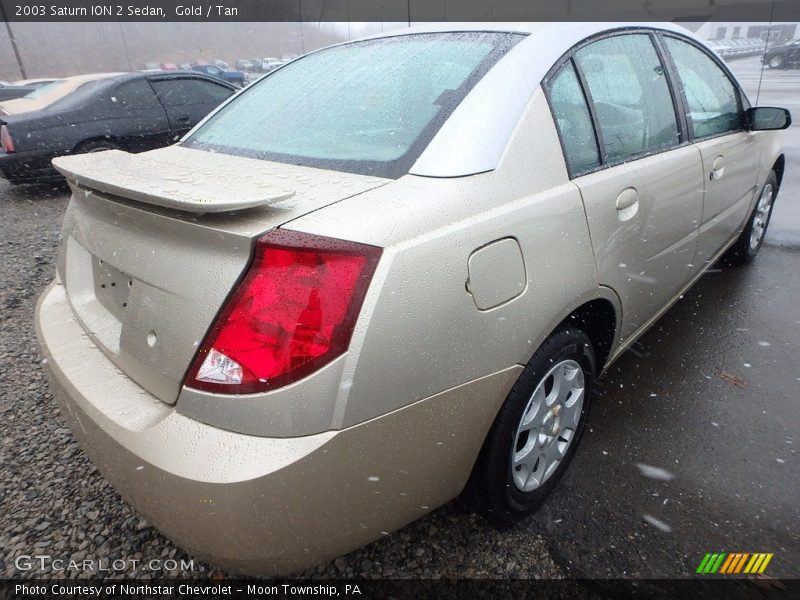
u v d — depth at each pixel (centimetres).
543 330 164
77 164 175
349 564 174
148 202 130
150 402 140
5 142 605
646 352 291
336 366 122
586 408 206
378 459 133
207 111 719
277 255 121
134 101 665
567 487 204
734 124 309
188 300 129
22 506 194
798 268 396
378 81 194
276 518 123
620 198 196
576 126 189
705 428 234
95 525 188
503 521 183
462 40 201
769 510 193
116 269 158
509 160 161
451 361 140
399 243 131
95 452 146
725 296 353
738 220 337
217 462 120
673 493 201
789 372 272
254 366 121
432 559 175
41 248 464
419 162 153
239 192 131
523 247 156
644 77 232
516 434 169
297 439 121
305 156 172
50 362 168
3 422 238
